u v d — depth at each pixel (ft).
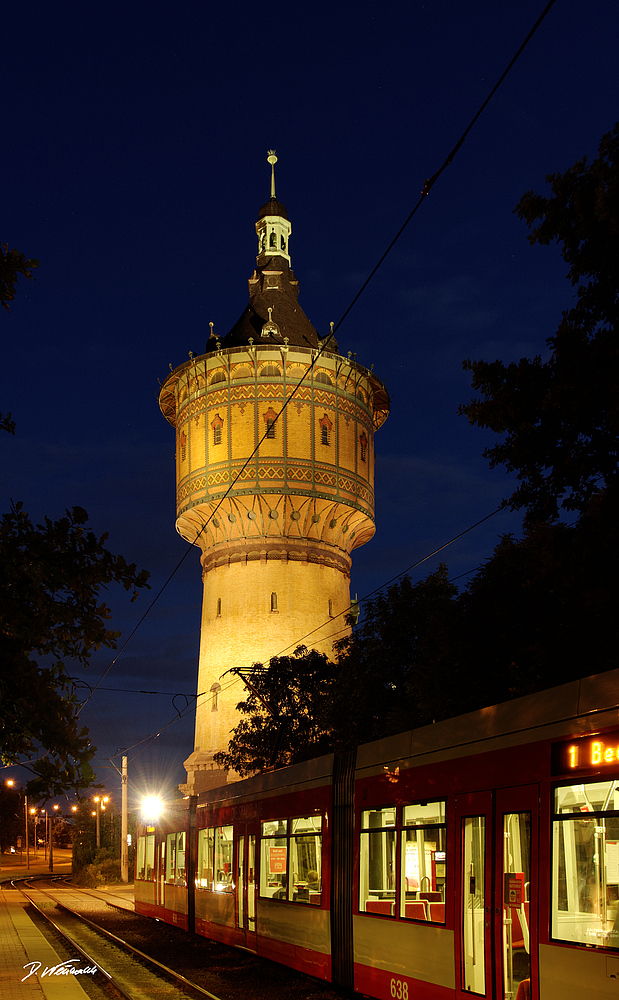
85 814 271.90
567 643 60.70
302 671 149.69
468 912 39.99
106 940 88.33
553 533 54.54
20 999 53.16
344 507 205.36
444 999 41.22
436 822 43.39
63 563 33.60
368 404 218.59
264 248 237.86
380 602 111.04
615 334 50.49
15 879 280.10
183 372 213.87
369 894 49.88
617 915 30.68
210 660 207.72
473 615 81.00
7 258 34.17
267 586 202.08
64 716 32.94
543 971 33.96
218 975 64.28
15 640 32.42
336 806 55.31
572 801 33.96
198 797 88.38
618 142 50.65
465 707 81.46
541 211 53.26
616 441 52.75
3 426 34.06
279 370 204.74
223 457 202.69
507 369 57.00
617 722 32.40
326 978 54.19
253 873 68.80
